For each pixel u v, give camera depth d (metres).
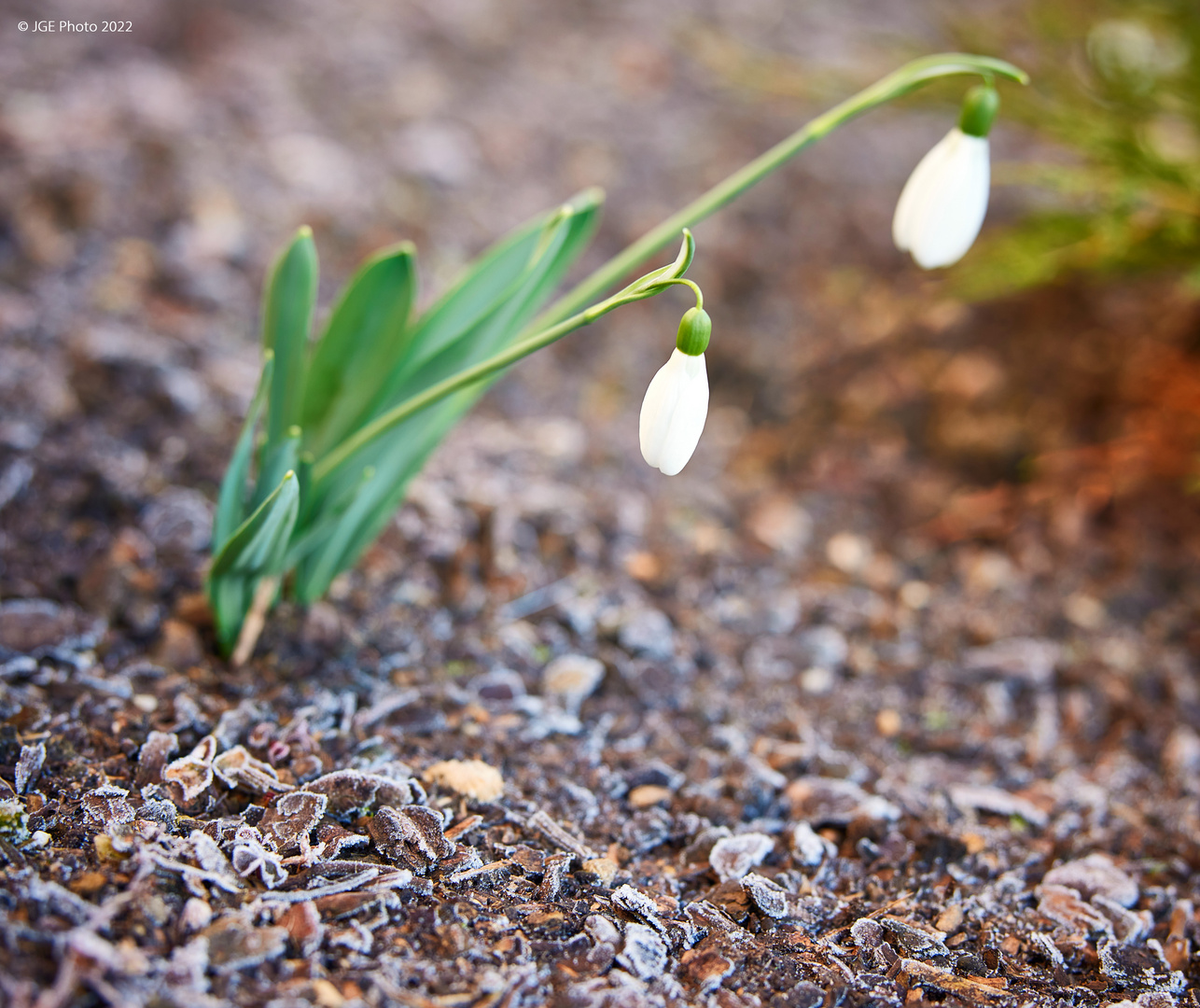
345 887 0.38
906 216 0.41
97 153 0.64
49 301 0.55
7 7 0.74
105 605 0.45
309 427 0.43
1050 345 0.62
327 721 0.43
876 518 0.56
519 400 0.59
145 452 0.50
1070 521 0.54
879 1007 0.38
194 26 0.79
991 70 0.40
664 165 0.77
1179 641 0.50
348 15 0.86
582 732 0.44
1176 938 0.41
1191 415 0.56
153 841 0.38
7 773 0.39
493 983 0.37
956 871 0.42
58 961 0.35
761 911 0.40
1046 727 0.47
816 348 0.65
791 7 0.96
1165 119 0.54
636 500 0.54
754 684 0.47
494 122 0.78
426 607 0.47
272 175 0.68
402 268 0.41
